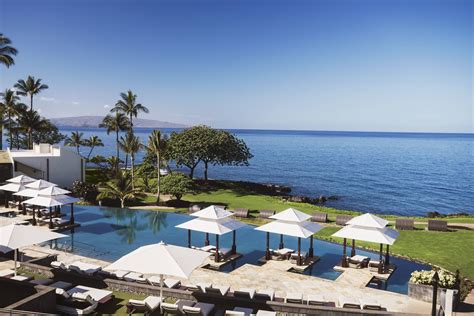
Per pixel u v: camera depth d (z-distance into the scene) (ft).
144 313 45.11
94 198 137.39
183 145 196.13
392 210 172.14
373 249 84.23
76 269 56.34
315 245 88.58
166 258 42.01
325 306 47.73
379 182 254.06
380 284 64.13
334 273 69.05
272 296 49.29
